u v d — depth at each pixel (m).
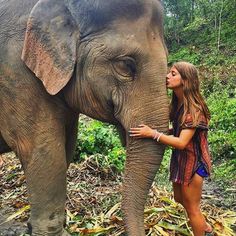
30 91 3.69
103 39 3.46
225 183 6.83
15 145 3.83
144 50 3.38
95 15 3.48
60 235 3.88
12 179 6.50
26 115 3.72
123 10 3.45
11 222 5.04
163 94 3.40
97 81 3.53
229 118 9.36
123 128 3.63
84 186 5.93
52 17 3.53
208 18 25.12
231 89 12.62
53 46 3.51
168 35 26.02
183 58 20.88
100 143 7.26
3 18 3.78
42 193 3.78
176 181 3.95
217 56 18.31
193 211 3.99
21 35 3.69
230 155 7.92
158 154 3.46
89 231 4.41
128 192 3.48
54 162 3.75
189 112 3.75
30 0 3.76
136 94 3.43
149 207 4.93
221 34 21.17
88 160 6.65
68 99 3.74
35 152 3.74
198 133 3.86
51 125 3.74
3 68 3.73
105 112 3.65
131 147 3.48
